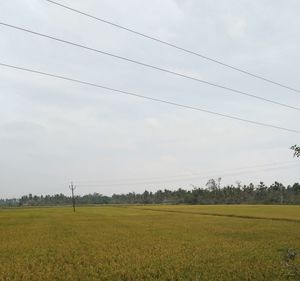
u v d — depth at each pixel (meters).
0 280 23.03
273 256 29.89
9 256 31.50
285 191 168.50
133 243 38.25
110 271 25.34
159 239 41.38
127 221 69.00
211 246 35.62
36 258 30.44
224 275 23.66
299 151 11.25
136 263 27.83
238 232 48.03
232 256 30.14
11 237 44.94
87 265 27.47
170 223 63.31
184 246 35.84
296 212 90.25
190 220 69.81
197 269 25.64
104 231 50.81
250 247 34.78
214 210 104.62
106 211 110.94
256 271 24.53
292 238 41.47
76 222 67.81
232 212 92.81
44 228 56.25
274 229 51.47
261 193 174.75
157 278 23.75
